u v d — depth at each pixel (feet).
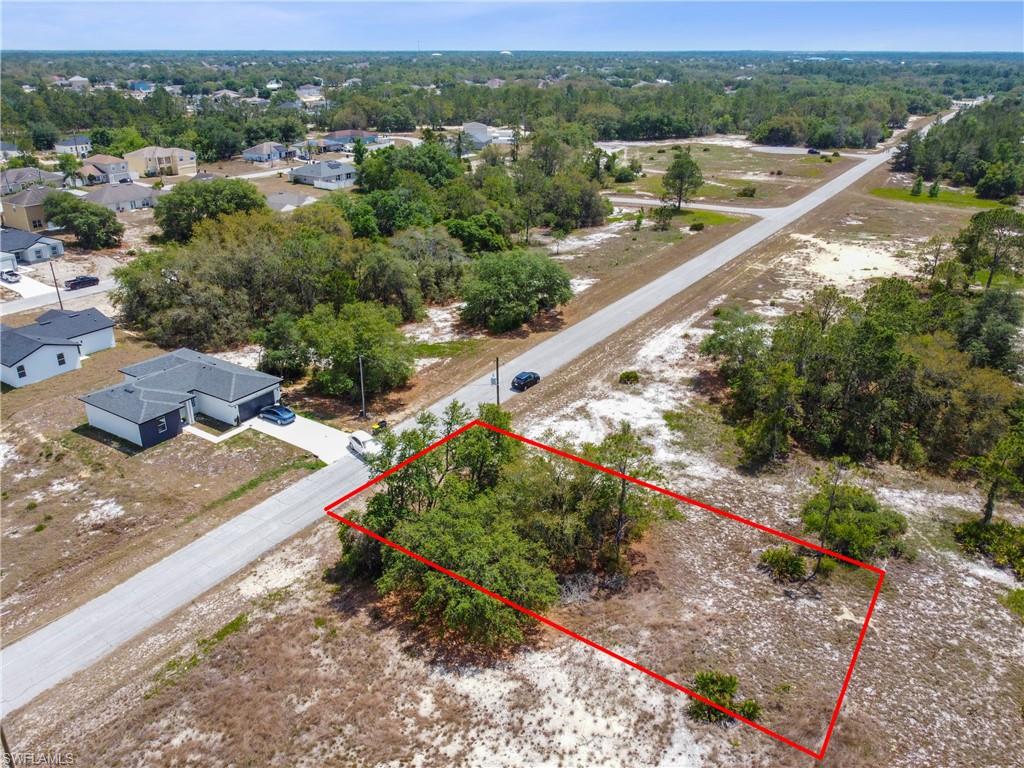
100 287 202.18
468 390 139.64
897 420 120.88
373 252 177.58
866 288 196.24
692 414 130.62
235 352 158.61
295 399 136.77
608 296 195.21
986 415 118.01
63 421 126.11
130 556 92.63
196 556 92.43
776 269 217.97
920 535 98.53
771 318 173.88
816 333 126.82
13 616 82.64
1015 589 88.12
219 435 122.31
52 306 184.96
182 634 79.51
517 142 427.74
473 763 63.82
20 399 134.41
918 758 65.62
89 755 64.44
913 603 85.76
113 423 120.57
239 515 100.68
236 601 84.64
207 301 162.50
